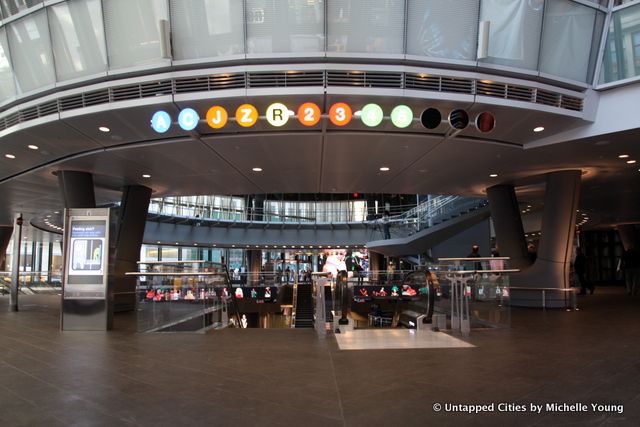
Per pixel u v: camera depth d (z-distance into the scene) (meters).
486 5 9.76
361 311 23.58
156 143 11.60
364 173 15.33
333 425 4.08
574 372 6.05
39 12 10.23
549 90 10.32
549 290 15.20
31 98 11.02
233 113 10.27
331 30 9.62
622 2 10.48
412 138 11.23
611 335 9.25
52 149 12.35
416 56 9.59
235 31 9.59
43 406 4.66
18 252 15.77
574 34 10.38
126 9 9.73
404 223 34.47
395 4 9.60
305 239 39.88
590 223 31.62
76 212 10.54
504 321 10.12
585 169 14.98
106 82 9.99
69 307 10.31
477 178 16.34
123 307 15.30
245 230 38.75
